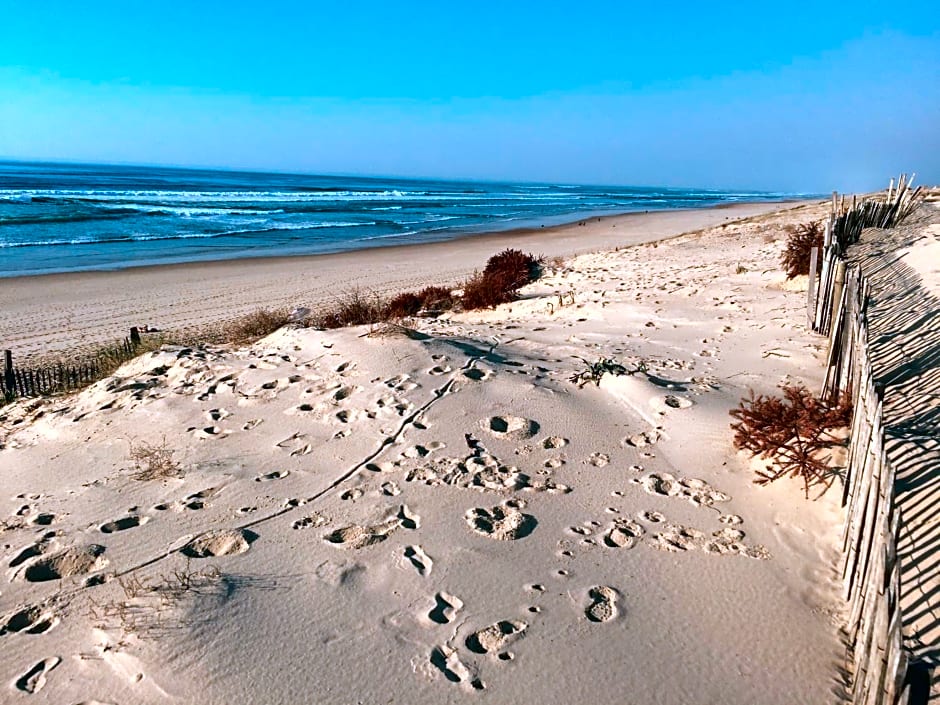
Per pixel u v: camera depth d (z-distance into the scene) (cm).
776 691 263
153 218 4669
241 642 285
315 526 385
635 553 356
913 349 590
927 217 1702
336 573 338
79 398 667
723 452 461
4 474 501
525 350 747
